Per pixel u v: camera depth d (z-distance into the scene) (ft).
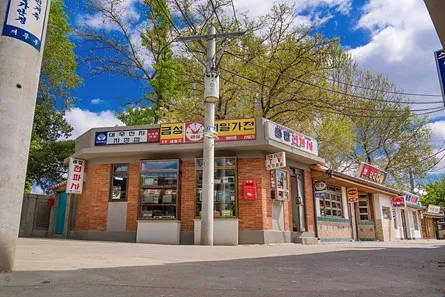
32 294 8.75
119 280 11.24
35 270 12.41
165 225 43.52
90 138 47.75
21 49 12.56
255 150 44.62
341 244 45.73
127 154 47.16
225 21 62.44
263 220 42.60
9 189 11.76
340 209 61.26
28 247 24.06
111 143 46.91
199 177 44.62
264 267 15.83
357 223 68.39
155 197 44.86
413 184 96.07
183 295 9.12
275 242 43.37
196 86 66.69
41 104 68.80
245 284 11.07
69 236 50.67
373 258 21.44
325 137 69.77
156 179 45.37
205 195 37.99
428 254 25.40
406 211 90.27
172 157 46.06
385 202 74.23
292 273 13.96
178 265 16.05
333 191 60.08
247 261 18.56
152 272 13.29
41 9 13.46
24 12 12.82
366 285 11.32
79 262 15.94
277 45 61.41
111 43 66.23
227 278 12.25
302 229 48.96
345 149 73.87
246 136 43.52
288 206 47.29
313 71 60.39
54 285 10.00
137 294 9.11
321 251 27.94
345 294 9.70
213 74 39.83
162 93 64.44
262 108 64.03
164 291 9.59
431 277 13.48
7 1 12.65
